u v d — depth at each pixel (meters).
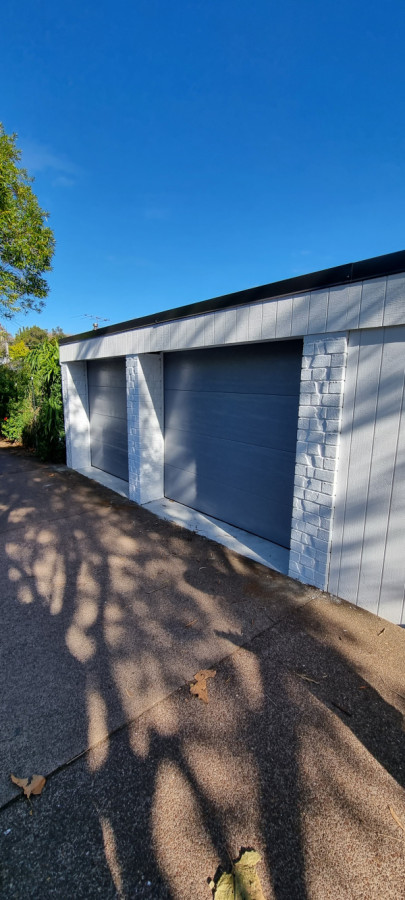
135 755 1.64
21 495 5.66
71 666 2.20
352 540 2.82
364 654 2.33
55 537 4.13
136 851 1.28
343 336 2.64
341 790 1.51
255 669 2.19
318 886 1.20
